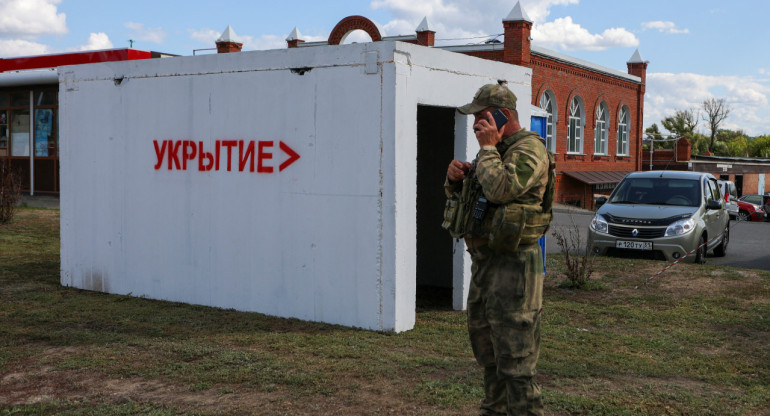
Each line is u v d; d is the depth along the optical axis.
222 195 7.15
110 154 7.98
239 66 6.95
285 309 6.79
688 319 7.04
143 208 7.75
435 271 9.23
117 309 7.11
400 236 6.16
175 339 5.89
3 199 14.21
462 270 7.29
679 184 12.45
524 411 3.35
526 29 28.58
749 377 5.20
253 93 6.88
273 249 6.83
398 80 6.04
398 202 6.11
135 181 7.79
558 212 26.52
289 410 4.24
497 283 3.39
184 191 7.42
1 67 22.44
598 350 5.83
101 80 7.99
